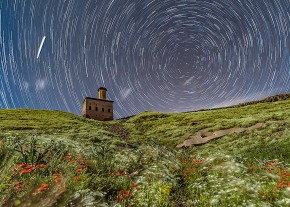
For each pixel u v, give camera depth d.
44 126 39.31
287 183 7.12
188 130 36.22
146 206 6.05
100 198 5.88
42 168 7.39
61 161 8.50
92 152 10.12
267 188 7.00
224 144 24.83
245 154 17.31
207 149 24.03
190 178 9.34
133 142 32.69
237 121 35.84
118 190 7.08
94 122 57.12
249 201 6.18
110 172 8.34
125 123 57.47
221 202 6.52
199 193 7.83
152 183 7.65
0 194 5.90
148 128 46.59
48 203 5.47
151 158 11.52
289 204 5.82
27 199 5.66
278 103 54.31
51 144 9.90
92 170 8.02
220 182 7.87
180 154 14.38
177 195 7.90
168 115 61.03
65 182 6.34
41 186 5.52
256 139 23.19
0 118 45.81
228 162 10.14
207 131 33.03
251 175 8.61
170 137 34.19
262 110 47.28
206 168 9.90
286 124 27.86
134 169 9.53
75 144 13.94
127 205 6.06
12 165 7.80
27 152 8.38
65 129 38.19
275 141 20.31
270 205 5.91
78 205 5.45
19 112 58.25
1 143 10.62
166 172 9.21
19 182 6.21
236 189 6.81
